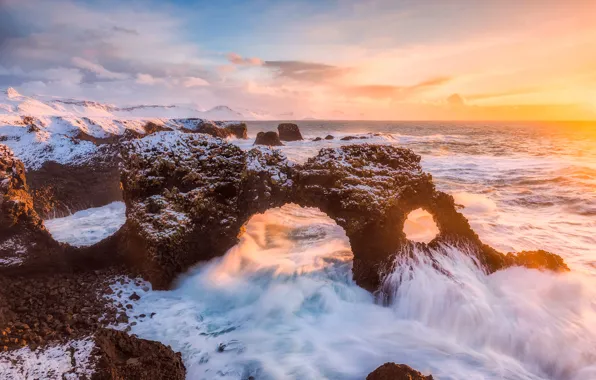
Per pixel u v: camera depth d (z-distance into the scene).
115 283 7.96
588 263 8.91
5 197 7.70
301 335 6.57
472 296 7.03
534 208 13.73
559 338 6.05
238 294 7.79
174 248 8.01
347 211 8.45
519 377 5.54
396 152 9.63
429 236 10.45
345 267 8.85
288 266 8.76
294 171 9.41
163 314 7.09
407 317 7.17
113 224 12.09
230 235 8.94
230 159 9.32
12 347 5.39
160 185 8.70
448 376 5.48
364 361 5.88
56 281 7.70
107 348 5.42
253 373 5.62
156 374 5.18
